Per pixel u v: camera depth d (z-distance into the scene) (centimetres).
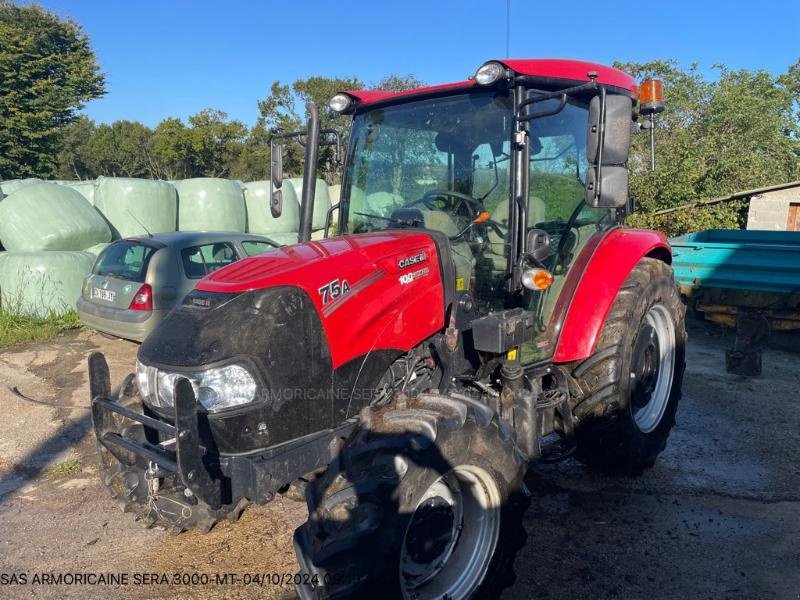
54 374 660
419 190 368
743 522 366
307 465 264
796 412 539
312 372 265
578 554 335
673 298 448
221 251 753
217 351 252
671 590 305
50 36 2697
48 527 373
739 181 1494
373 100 378
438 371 319
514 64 319
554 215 369
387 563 238
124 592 309
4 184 967
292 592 308
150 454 272
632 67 1948
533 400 330
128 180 975
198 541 355
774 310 752
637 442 408
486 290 346
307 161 361
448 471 258
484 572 277
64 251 861
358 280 281
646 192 1327
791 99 2241
